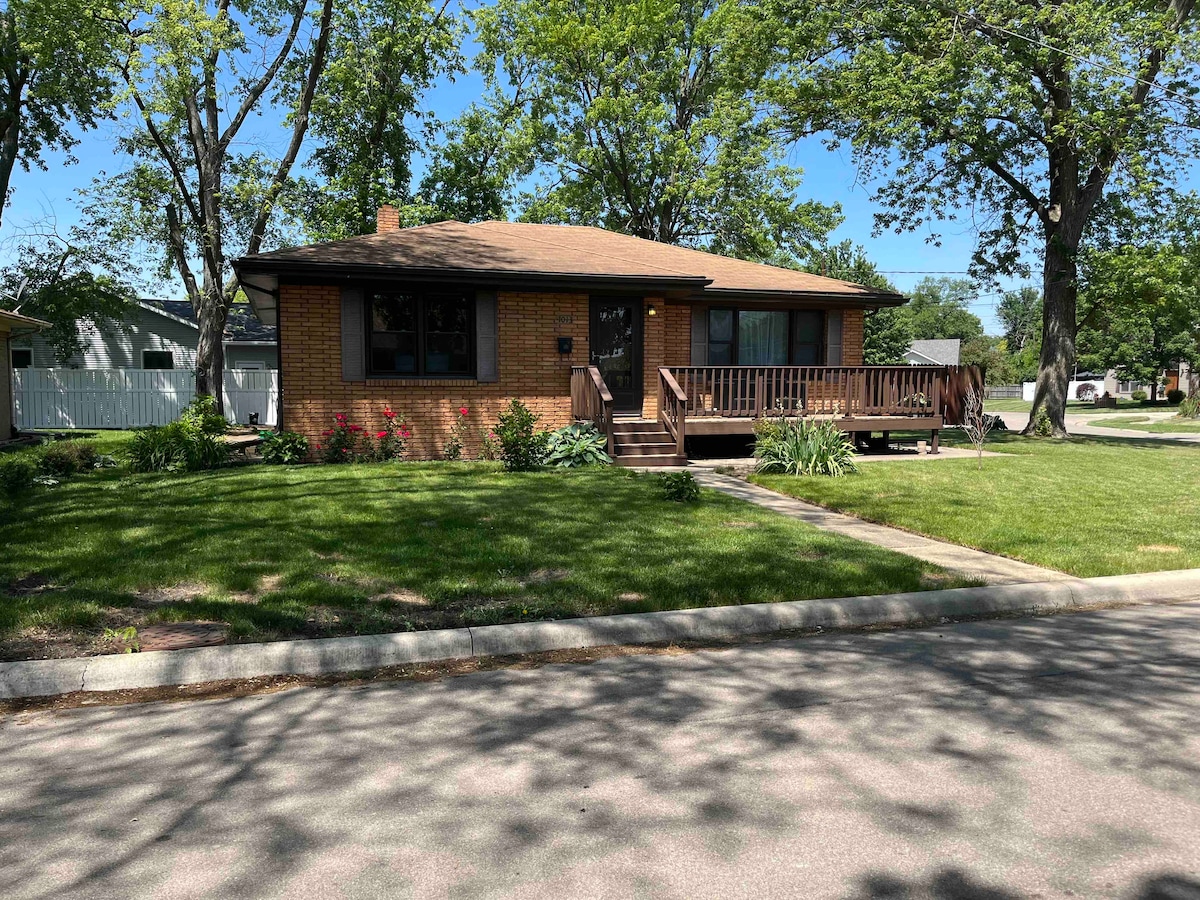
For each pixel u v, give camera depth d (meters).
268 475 10.91
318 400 12.96
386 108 25.45
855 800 3.12
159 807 3.06
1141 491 11.05
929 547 7.82
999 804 3.10
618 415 14.98
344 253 13.23
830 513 9.52
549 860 2.70
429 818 2.98
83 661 4.38
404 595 5.75
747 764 3.44
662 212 32.75
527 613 5.38
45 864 2.67
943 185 20.77
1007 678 4.55
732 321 16.33
